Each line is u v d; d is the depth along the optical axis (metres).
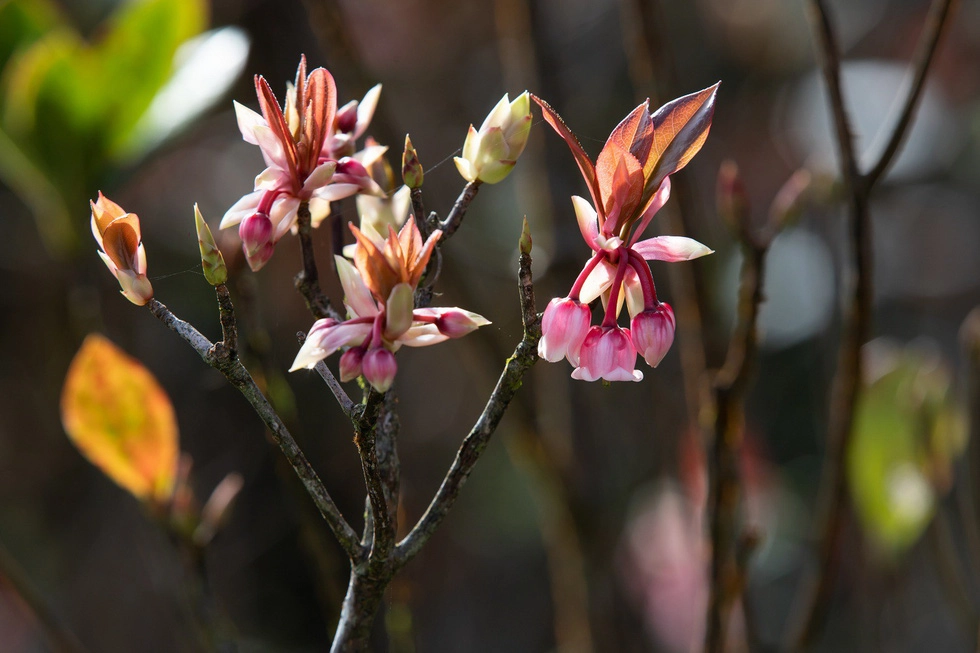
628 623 0.83
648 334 0.57
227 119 1.71
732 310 1.01
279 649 1.50
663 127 0.58
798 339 1.47
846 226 0.67
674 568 1.07
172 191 1.66
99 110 0.70
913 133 1.58
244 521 1.48
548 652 1.64
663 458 0.89
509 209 1.63
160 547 0.68
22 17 0.72
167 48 0.71
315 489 0.57
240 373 0.57
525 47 0.84
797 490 1.51
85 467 1.59
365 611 0.57
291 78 1.29
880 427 0.74
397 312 0.56
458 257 0.85
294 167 0.58
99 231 0.57
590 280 0.58
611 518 0.88
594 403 0.88
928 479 0.73
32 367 1.66
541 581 1.73
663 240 0.58
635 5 0.69
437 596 1.69
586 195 0.83
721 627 0.65
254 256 0.58
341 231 0.61
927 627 1.28
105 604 1.46
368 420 0.56
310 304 0.59
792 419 1.59
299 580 1.55
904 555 0.78
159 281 1.56
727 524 0.65
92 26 1.28
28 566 1.54
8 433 1.64
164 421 0.64
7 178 0.77
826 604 0.68
